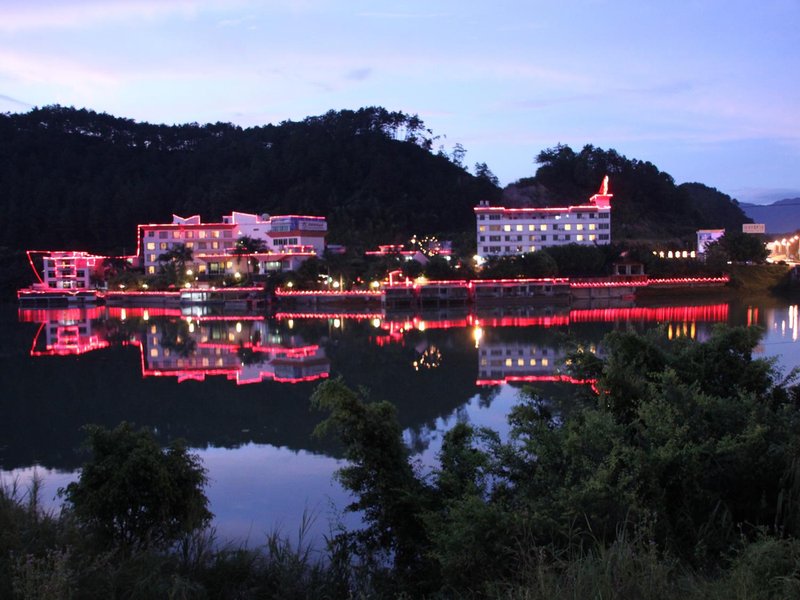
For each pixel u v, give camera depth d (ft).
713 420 43.62
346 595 45.57
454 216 644.69
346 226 577.43
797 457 39.42
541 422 48.42
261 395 151.94
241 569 49.90
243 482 86.28
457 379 163.43
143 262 540.52
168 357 216.13
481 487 46.26
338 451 101.04
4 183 640.17
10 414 134.62
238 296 437.58
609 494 37.91
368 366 188.96
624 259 462.60
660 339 60.08
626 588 29.76
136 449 56.80
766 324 264.52
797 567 28.91
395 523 48.91
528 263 431.43
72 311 430.20
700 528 37.55
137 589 41.47
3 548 41.83
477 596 35.94
